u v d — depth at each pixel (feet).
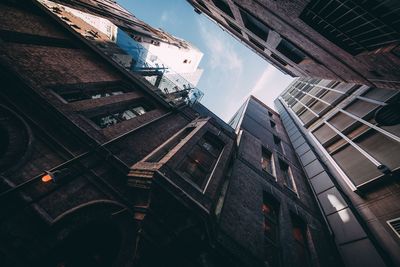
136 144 24.85
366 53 20.21
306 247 28.73
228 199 26.04
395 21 15.29
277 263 23.39
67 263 14.83
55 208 15.30
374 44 18.90
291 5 19.54
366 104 38.96
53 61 24.54
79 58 29.22
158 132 29.84
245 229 23.70
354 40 19.53
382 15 15.49
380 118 20.21
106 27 47.57
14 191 14.19
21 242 13.16
